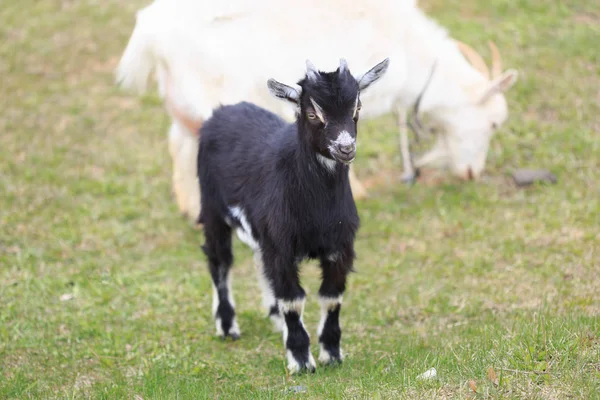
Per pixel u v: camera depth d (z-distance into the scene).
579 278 9.80
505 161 13.89
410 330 9.10
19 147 14.48
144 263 11.25
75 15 18.77
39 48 17.62
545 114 14.94
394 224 12.16
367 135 15.07
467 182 13.46
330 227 7.38
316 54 10.97
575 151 13.81
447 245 11.35
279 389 7.30
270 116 8.50
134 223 12.42
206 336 9.10
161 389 7.41
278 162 7.54
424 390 6.63
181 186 12.14
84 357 8.64
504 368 6.81
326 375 7.60
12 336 9.09
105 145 14.78
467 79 12.66
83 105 15.95
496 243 11.18
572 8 18.14
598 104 15.00
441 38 12.75
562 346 7.04
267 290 9.01
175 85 10.98
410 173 13.56
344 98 6.82
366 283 10.51
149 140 14.99
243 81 10.78
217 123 8.74
